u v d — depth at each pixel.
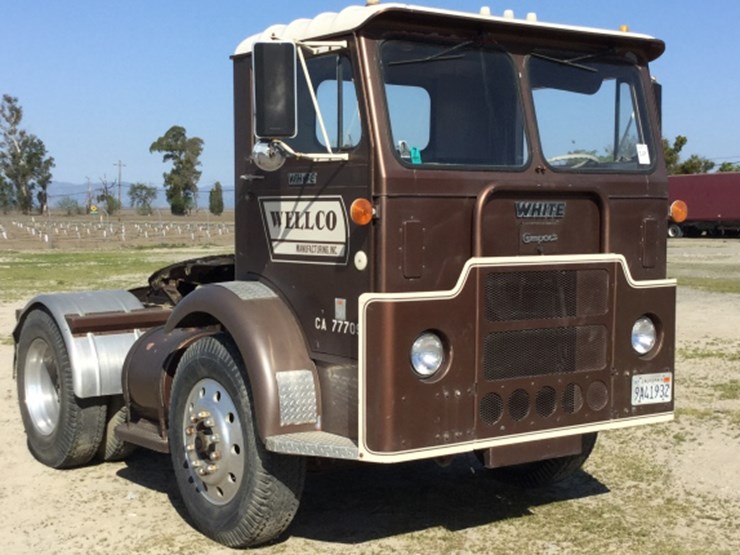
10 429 8.14
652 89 5.70
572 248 5.23
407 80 4.83
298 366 5.06
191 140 85.69
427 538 5.52
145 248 43.72
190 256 34.88
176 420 5.64
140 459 7.28
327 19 5.05
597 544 5.40
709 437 7.75
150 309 6.91
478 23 4.96
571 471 6.22
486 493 6.41
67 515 5.95
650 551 5.30
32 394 7.23
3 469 6.98
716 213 51.97
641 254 5.46
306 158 5.04
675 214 5.59
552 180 5.12
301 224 5.20
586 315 5.20
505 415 4.96
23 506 6.13
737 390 9.59
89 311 6.75
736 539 5.49
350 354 4.87
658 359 5.48
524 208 5.04
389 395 4.63
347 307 4.89
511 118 5.13
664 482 6.62
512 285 4.95
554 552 5.28
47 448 6.95
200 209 96.12
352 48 4.81
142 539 5.51
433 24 4.88
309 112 5.12
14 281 22.80
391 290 4.67
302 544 5.41
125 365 6.31
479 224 4.86
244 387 5.14
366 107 4.72
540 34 5.18
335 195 4.95
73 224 71.06
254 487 5.07
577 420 5.20
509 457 5.04
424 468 6.98
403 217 4.70
